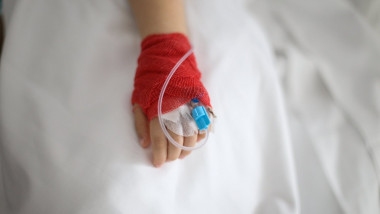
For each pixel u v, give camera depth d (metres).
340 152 0.39
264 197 0.35
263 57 0.38
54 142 0.30
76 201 0.28
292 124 0.41
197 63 0.35
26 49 0.34
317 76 0.44
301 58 0.44
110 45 0.35
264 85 0.37
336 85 0.42
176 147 0.30
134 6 0.35
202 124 0.29
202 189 0.31
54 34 0.34
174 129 0.30
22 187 0.29
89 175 0.28
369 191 0.36
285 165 0.35
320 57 0.44
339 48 0.43
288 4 0.46
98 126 0.30
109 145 0.30
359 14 0.44
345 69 0.42
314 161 0.39
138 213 0.28
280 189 0.34
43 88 0.32
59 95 0.32
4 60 0.33
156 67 0.31
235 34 0.37
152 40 0.33
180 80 0.30
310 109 0.42
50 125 0.30
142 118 0.31
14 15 0.35
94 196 0.28
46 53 0.33
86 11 0.35
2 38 0.44
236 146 0.33
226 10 0.38
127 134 0.31
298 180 0.38
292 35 0.46
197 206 0.31
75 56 0.33
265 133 0.36
